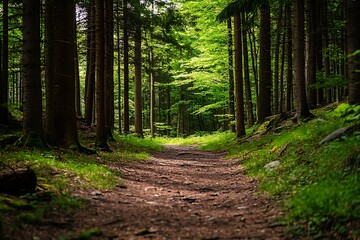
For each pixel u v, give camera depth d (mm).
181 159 19562
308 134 12633
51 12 13625
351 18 12078
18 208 6102
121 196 8625
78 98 24562
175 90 54250
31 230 5355
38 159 9945
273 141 15461
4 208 5828
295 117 17219
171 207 7828
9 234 4953
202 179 12516
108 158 14531
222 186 10891
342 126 11016
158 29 26484
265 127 21469
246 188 9961
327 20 21047
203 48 30125
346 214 5559
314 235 5410
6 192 6840
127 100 26391
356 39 12008
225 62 30266
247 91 27078
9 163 9141
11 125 16516
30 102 11188
